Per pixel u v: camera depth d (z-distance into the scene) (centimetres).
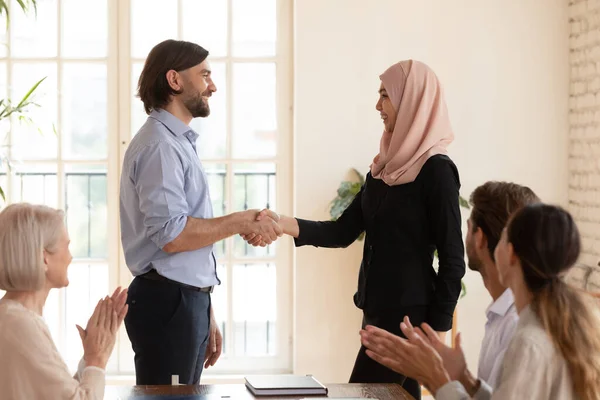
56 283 243
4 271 232
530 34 525
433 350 217
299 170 524
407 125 331
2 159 500
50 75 539
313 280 526
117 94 541
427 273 321
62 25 537
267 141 546
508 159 528
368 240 332
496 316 232
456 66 525
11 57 536
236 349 550
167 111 325
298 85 523
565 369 197
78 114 541
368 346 226
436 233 317
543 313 200
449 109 527
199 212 328
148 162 312
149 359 317
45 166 541
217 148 544
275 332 549
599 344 198
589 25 498
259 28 541
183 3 539
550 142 527
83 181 545
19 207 238
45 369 227
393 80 336
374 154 525
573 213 520
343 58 523
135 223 319
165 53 324
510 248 206
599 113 488
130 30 538
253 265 548
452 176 319
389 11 523
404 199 321
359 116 524
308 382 284
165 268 314
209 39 541
